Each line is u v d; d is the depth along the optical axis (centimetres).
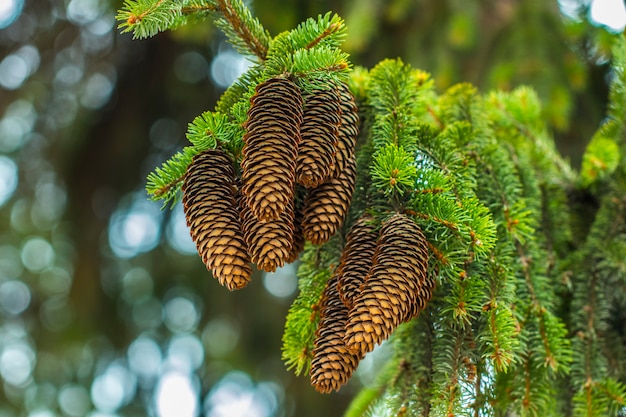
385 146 209
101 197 435
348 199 205
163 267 448
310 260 214
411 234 202
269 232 199
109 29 414
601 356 221
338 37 208
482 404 211
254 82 207
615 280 226
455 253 205
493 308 208
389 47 333
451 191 211
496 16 316
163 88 426
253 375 446
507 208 216
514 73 300
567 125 299
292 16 327
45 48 414
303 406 435
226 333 452
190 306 456
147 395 456
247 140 200
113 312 444
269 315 444
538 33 305
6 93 417
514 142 232
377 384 225
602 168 232
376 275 200
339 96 206
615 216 229
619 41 235
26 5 403
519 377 213
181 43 415
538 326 215
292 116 201
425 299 203
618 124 234
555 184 233
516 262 217
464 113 226
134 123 429
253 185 198
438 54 314
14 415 445
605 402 218
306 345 212
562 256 230
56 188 445
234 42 213
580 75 303
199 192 203
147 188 207
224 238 200
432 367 211
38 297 473
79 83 425
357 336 197
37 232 461
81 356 447
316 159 201
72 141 432
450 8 318
